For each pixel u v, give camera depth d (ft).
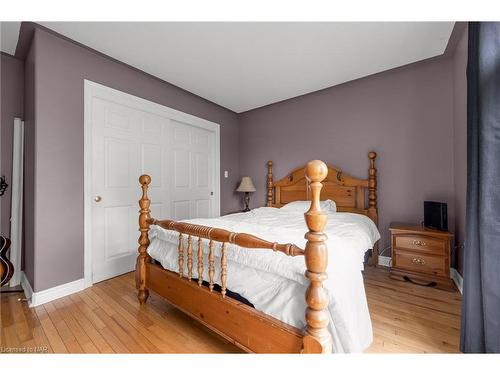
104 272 8.04
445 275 7.04
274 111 12.63
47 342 4.77
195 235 4.77
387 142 9.25
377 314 5.72
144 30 6.45
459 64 7.11
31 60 6.73
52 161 6.66
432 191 8.36
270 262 3.83
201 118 11.80
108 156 8.16
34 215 6.40
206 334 5.04
